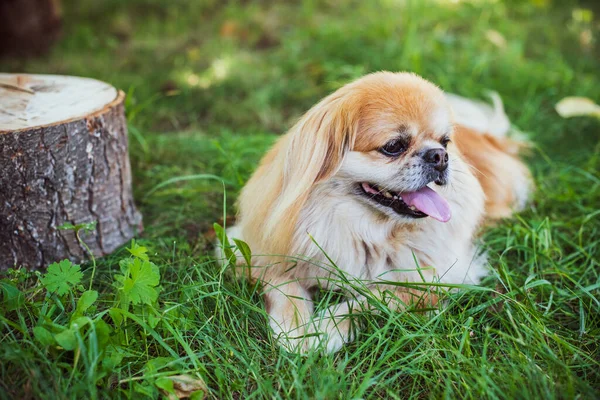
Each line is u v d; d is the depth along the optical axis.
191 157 1.08
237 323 0.72
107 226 0.84
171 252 0.85
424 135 0.75
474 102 1.22
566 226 0.92
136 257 0.72
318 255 0.77
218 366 0.67
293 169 0.74
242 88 1.36
